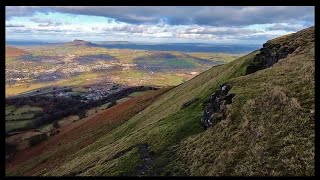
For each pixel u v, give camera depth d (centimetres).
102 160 4622
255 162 2512
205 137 3394
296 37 5666
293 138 2538
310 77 3350
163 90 11744
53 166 7688
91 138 9238
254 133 2880
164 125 4747
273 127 2798
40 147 10762
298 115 2764
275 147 2550
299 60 4094
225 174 2580
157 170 3297
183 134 3972
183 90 8944
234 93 3800
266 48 6012
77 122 13050
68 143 9912
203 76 9031
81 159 5891
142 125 6994
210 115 3900
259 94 3528
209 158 2945
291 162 2302
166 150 3712
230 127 3206
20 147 10919
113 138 7319
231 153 2764
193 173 2875
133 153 3966
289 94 3191
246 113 3259
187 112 5166
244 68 6456
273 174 2289
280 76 3847
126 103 12369
